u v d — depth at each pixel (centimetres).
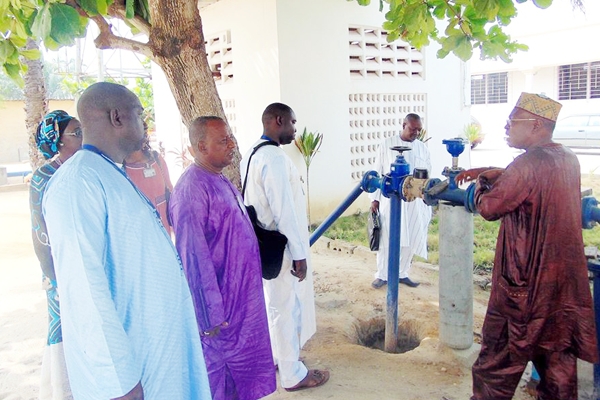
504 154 1814
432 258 625
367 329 457
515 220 256
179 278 193
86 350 160
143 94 1781
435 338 401
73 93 1568
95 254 163
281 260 312
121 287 174
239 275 274
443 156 992
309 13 779
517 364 266
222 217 266
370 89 866
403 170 363
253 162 317
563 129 1917
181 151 1077
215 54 905
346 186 857
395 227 382
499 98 2247
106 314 161
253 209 318
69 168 170
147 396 183
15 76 388
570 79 2048
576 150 1898
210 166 270
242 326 279
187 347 199
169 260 188
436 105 971
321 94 805
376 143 898
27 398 347
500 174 285
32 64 658
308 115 793
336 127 830
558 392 262
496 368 274
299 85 778
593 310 262
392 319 400
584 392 323
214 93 382
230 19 830
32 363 400
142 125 192
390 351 403
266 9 760
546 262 251
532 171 247
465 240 358
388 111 906
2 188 1484
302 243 328
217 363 274
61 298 165
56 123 261
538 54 1972
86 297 160
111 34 361
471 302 369
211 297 256
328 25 802
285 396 328
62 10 273
